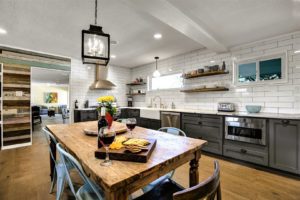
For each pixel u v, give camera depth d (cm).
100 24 268
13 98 373
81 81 493
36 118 693
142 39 334
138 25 272
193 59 422
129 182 82
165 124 407
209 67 371
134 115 505
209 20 246
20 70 383
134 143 123
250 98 331
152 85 548
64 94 1126
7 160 294
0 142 357
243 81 343
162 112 415
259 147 265
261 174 244
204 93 405
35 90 1046
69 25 272
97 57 187
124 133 184
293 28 271
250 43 332
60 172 158
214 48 341
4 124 362
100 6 217
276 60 302
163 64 499
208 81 397
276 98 300
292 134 232
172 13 214
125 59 496
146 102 564
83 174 98
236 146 290
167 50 410
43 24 268
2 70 361
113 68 572
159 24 269
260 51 319
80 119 446
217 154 316
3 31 293
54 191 197
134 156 101
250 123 270
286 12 225
